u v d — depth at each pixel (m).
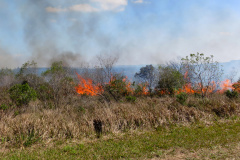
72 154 5.57
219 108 9.97
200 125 8.27
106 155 5.46
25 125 6.65
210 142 6.35
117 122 7.70
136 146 6.08
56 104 10.72
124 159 5.26
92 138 6.84
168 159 5.27
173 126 8.13
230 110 9.88
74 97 12.66
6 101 10.17
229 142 6.33
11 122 6.96
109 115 7.97
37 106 10.34
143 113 8.59
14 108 9.53
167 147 6.00
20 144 5.98
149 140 6.61
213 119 9.13
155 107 9.47
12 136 6.23
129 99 12.20
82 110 10.02
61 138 6.57
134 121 7.98
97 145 6.18
